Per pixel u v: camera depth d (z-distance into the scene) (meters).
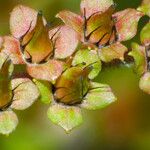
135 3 0.15
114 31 0.12
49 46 0.12
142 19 0.14
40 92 0.12
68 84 0.12
